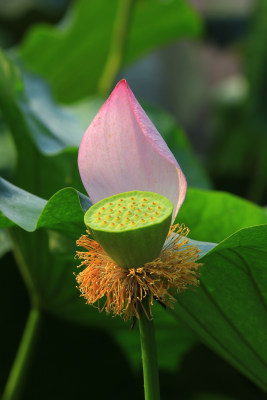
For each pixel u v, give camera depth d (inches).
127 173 22.9
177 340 35.3
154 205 21.8
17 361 33.3
